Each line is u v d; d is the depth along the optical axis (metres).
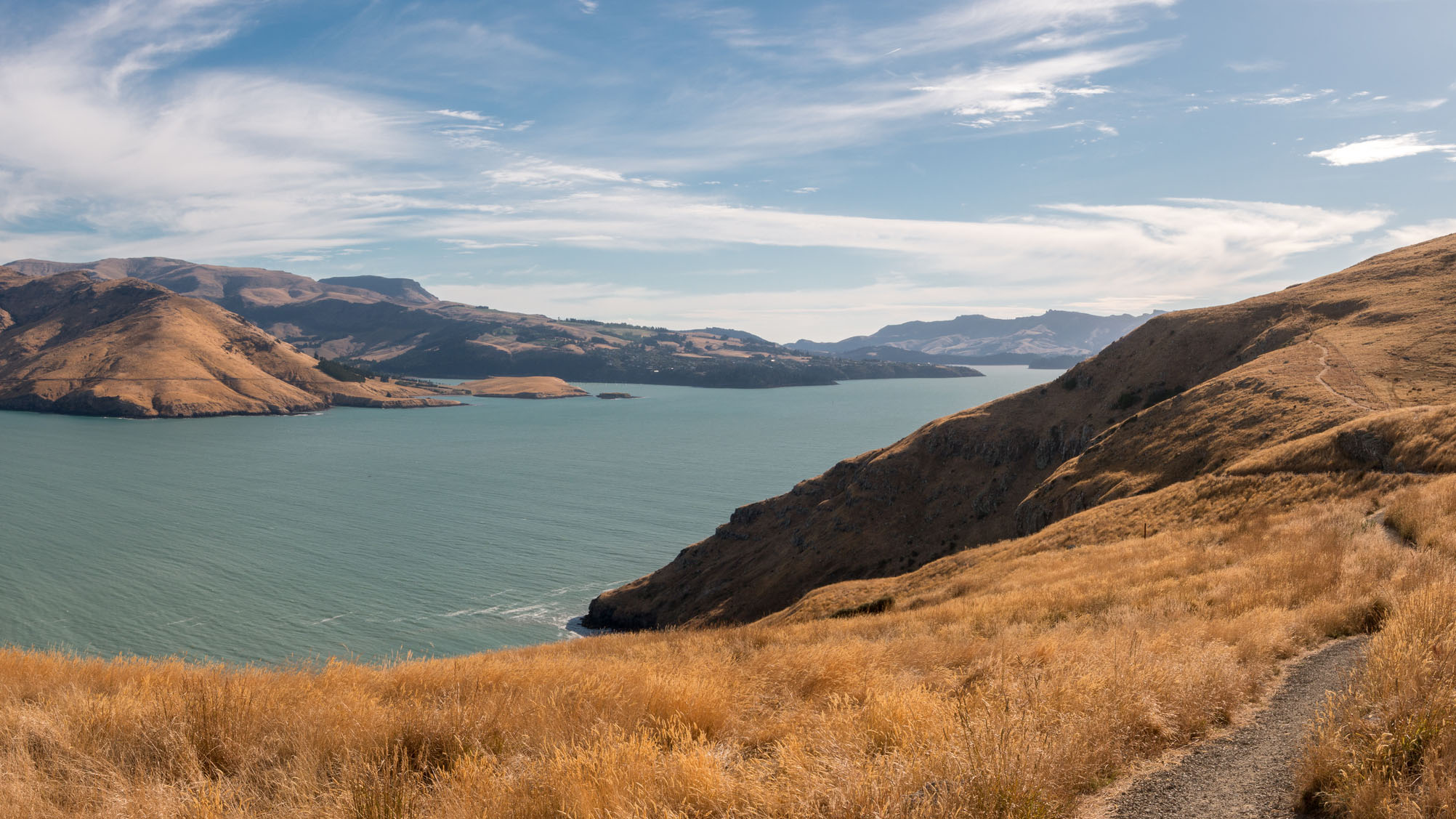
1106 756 5.61
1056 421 99.00
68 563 107.25
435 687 9.04
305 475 197.88
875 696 6.84
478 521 144.62
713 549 104.00
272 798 5.21
